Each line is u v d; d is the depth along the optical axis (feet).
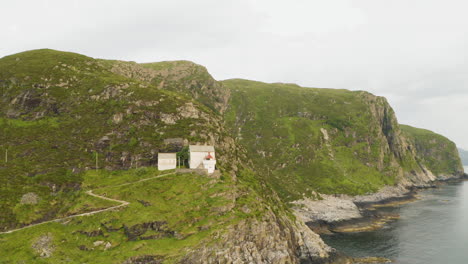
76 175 348.79
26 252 238.89
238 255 278.26
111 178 352.28
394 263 358.84
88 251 248.32
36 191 308.81
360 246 416.05
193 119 454.40
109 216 279.08
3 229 262.67
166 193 317.83
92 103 453.99
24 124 410.52
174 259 248.52
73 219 279.69
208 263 258.57
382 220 545.44
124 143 402.31
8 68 485.97
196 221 287.89
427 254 385.09
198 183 337.52
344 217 539.70
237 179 393.70
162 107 456.04
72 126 416.67
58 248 246.06
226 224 290.76
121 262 238.48
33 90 449.06
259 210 334.03
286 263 309.42
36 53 563.89
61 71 501.56
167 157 372.38
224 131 495.00
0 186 302.86
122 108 443.32
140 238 263.70
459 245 415.44
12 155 354.54
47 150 372.99
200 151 375.45
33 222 275.18
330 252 370.12
